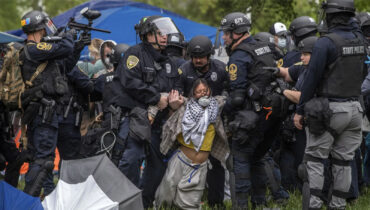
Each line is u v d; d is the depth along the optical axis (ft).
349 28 39.42
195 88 41.93
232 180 42.88
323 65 38.14
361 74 39.29
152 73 42.93
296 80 43.21
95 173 33.91
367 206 46.62
